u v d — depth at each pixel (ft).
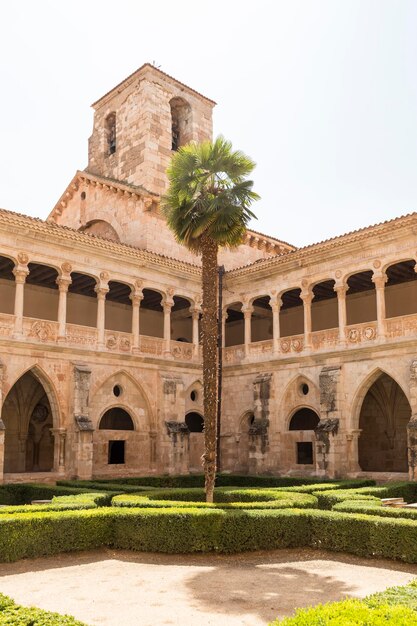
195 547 49.32
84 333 105.09
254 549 50.34
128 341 111.34
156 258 114.01
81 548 49.85
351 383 101.19
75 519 49.93
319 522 51.85
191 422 127.44
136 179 137.80
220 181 77.00
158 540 49.70
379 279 98.48
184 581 39.88
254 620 30.60
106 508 54.60
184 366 119.55
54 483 93.30
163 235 127.54
